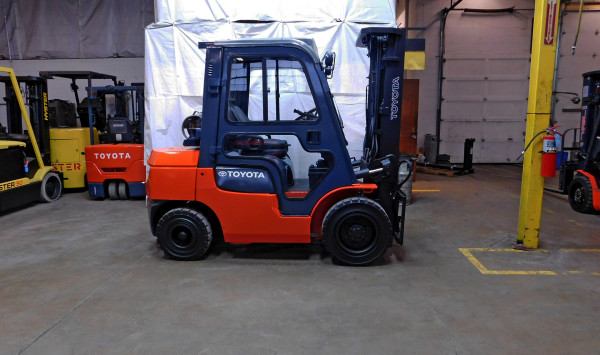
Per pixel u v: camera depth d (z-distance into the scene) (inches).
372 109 145.3
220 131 131.9
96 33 356.2
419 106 430.6
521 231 154.5
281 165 134.2
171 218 138.1
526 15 414.0
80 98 363.6
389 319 99.0
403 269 132.4
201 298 111.0
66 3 351.9
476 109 429.1
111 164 245.0
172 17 219.6
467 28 417.4
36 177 233.9
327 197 133.9
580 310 103.6
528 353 84.4
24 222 196.4
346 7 215.8
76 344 88.4
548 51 137.2
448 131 433.1
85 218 204.1
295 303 107.8
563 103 415.8
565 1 383.2
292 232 134.0
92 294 114.0
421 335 91.6
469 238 166.7
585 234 171.0
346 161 130.9
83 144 274.5
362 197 133.7
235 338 90.4
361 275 127.3
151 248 155.0
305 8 216.2
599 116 206.2
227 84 129.9
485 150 434.9
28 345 88.0
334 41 217.3
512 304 107.0
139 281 123.0
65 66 360.2
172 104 223.9
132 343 88.6
